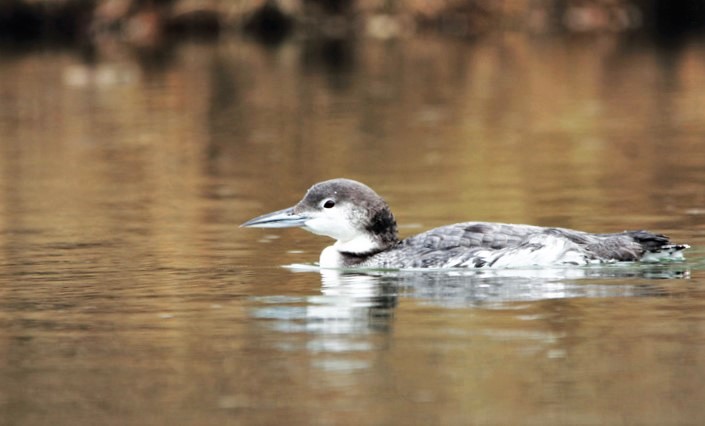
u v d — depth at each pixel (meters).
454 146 21.92
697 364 9.08
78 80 30.56
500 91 28.64
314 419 8.10
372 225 12.70
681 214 15.68
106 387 8.82
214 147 22.22
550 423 7.99
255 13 40.44
